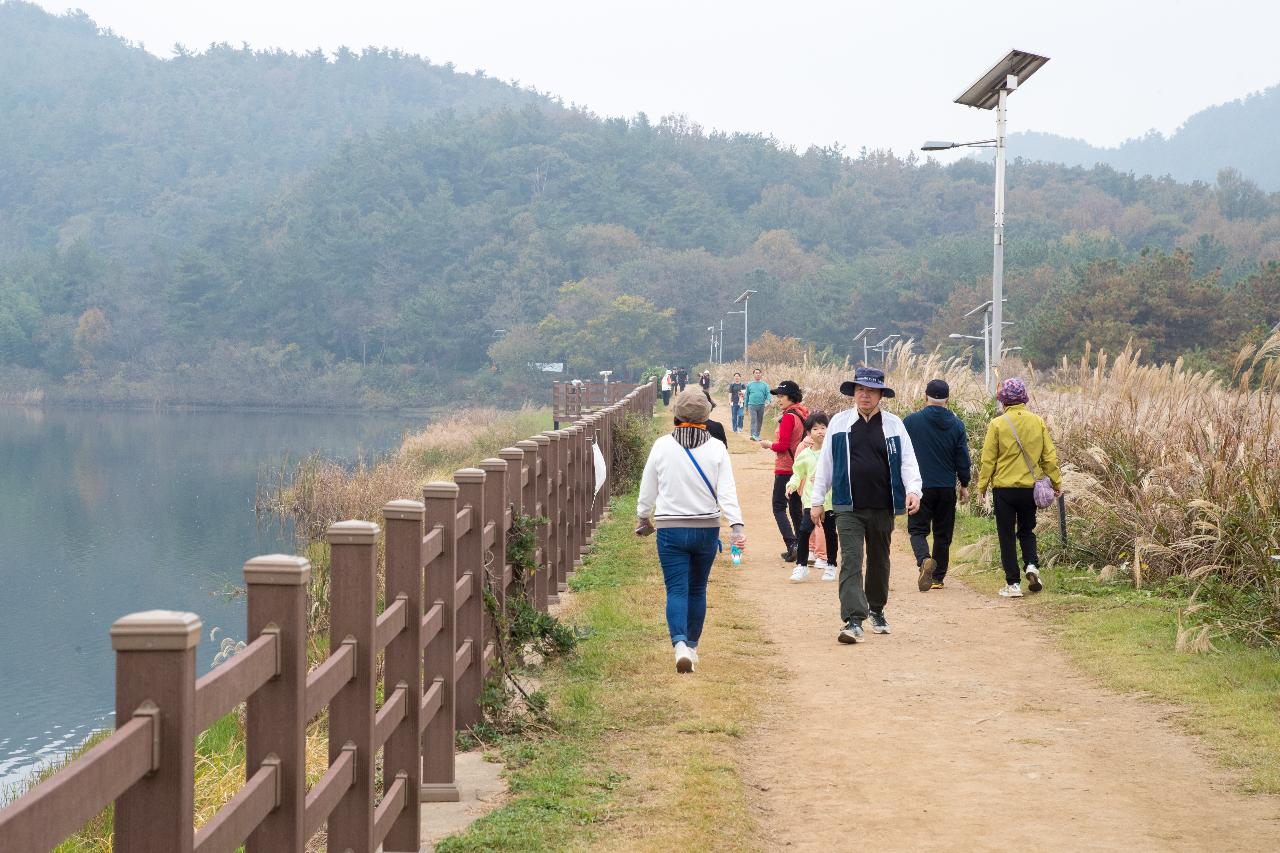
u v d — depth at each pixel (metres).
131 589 27.27
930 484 11.77
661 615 10.45
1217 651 8.60
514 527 7.94
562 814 5.40
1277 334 11.27
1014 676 8.42
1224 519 9.83
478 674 6.78
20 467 63.31
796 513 13.55
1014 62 18.02
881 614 9.87
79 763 2.22
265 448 81.00
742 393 37.09
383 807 4.72
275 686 3.27
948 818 5.53
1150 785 5.99
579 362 150.12
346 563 4.18
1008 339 112.38
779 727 7.12
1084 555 12.24
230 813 2.94
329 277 180.50
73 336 170.62
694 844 5.01
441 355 171.00
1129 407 12.75
